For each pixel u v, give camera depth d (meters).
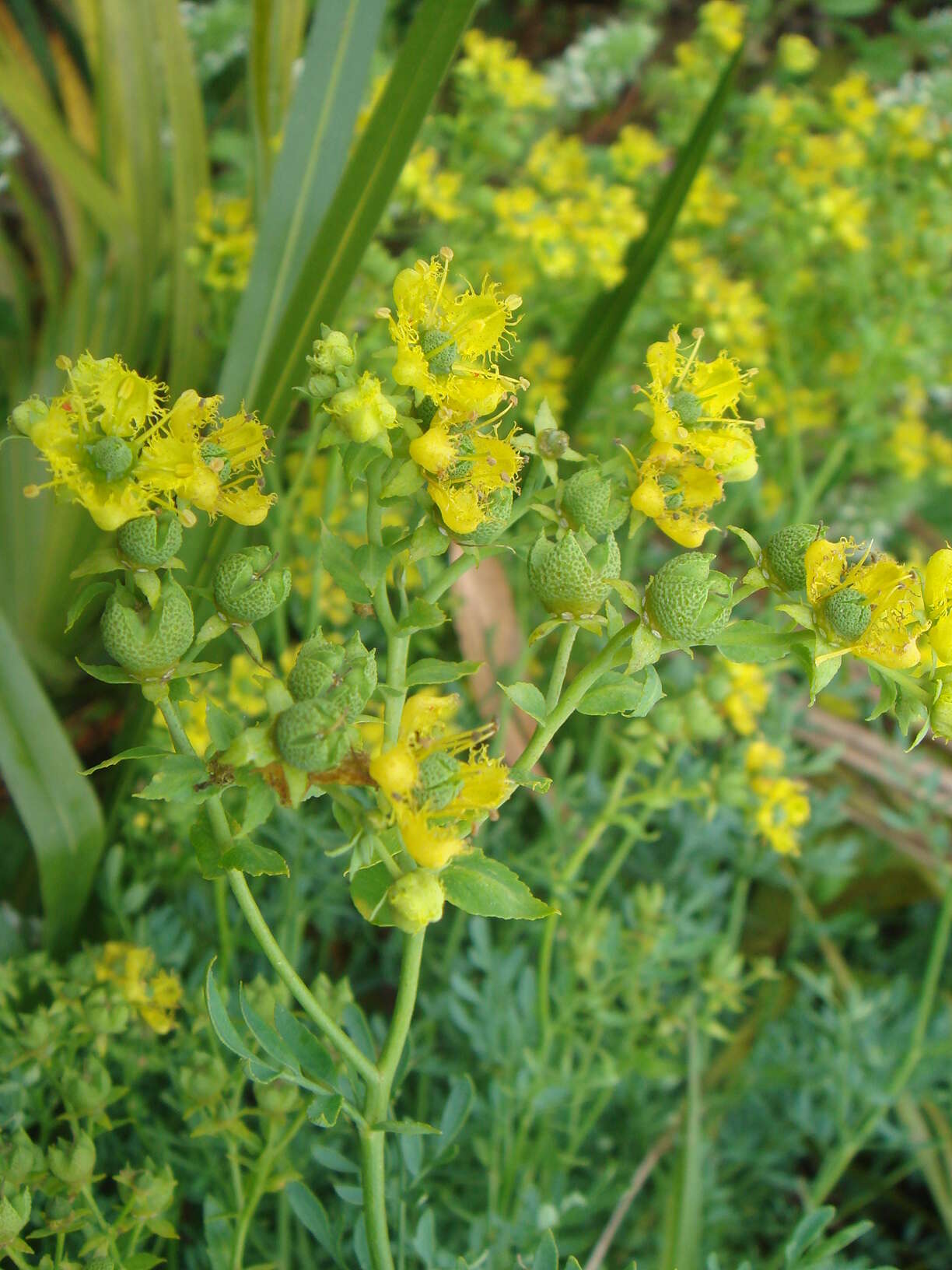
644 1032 0.24
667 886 0.28
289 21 0.27
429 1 0.20
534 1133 0.24
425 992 0.25
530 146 0.40
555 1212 0.20
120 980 0.19
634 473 0.15
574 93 0.47
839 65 0.53
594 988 0.22
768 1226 0.25
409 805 0.13
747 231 0.36
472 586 0.28
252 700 0.24
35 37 0.38
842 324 0.35
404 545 0.15
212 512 0.14
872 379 0.32
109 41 0.30
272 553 0.14
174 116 0.29
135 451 0.13
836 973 0.28
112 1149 0.22
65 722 0.31
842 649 0.15
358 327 0.29
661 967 0.23
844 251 0.35
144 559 0.13
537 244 0.31
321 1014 0.14
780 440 0.37
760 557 0.15
